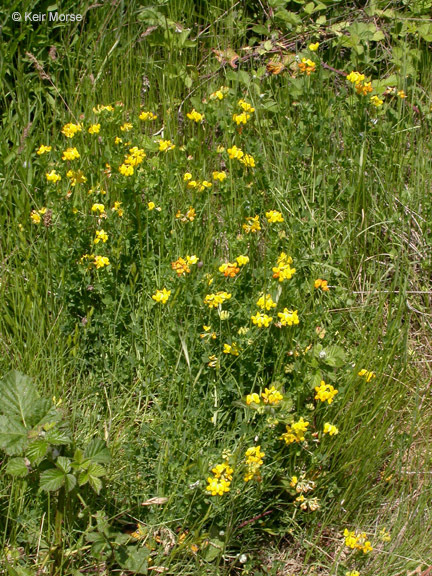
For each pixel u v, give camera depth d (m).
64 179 3.33
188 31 4.20
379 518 2.83
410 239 3.62
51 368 2.82
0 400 2.43
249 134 3.80
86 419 2.76
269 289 2.81
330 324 3.03
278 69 4.18
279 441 2.64
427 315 3.37
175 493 2.51
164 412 2.68
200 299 2.83
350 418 2.77
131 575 2.45
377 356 2.99
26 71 3.96
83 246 3.11
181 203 3.45
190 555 2.52
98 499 2.53
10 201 3.26
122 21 4.15
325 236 3.44
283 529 2.66
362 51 4.25
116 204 3.15
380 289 3.30
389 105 4.05
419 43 4.35
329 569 2.65
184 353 2.70
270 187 3.45
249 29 4.43
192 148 3.56
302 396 2.70
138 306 3.07
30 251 3.06
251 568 2.62
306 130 3.79
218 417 2.71
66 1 4.02
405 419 3.04
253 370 2.72
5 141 3.51
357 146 3.74
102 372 2.87
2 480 2.53
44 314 3.01
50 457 2.36
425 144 3.95
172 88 4.18
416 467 2.83
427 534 2.71
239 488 2.49
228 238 3.19
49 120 3.89
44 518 2.50
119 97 4.04
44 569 2.41
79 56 4.03
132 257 3.15
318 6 4.42
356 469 2.78
